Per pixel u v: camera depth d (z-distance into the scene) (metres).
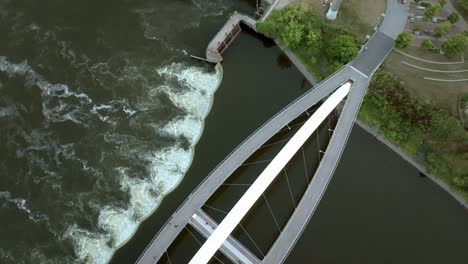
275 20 115.69
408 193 103.88
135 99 110.94
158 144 106.25
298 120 109.19
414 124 105.62
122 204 99.50
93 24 119.44
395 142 106.31
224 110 110.50
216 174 98.69
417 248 98.81
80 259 94.12
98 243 95.56
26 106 108.31
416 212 102.12
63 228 96.75
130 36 118.75
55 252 94.50
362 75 109.38
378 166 106.19
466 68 112.31
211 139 107.12
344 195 102.69
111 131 107.00
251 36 120.44
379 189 103.81
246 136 107.56
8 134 105.00
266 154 106.38
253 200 89.69
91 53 115.56
